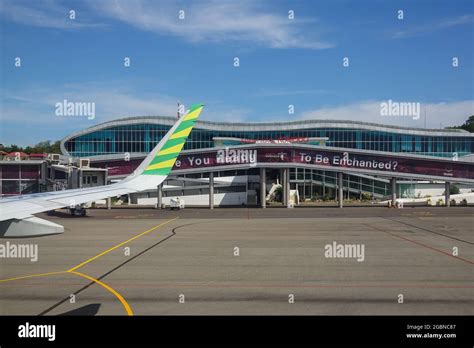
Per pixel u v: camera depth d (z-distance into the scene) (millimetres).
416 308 11875
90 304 12266
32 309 11812
